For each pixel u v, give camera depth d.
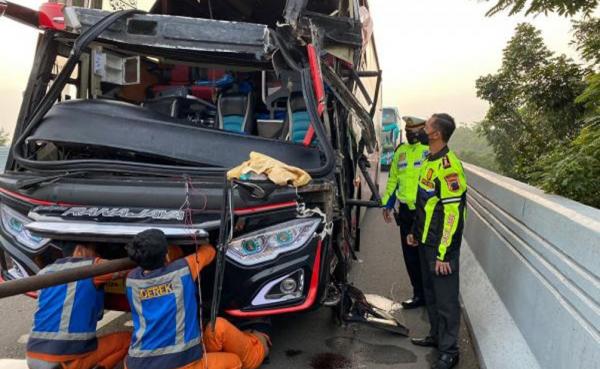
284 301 3.23
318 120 3.56
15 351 3.91
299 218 3.22
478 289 4.74
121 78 4.96
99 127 3.61
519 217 3.69
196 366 2.87
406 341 4.22
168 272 2.79
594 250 2.24
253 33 3.76
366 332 4.40
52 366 2.84
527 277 3.30
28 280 2.13
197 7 6.05
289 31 3.69
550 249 2.86
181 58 4.57
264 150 3.55
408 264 4.95
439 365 3.62
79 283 2.90
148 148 3.51
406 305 5.00
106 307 3.53
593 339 2.13
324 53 3.87
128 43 3.96
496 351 3.50
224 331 3.12
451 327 3.63
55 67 4.25
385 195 5.05
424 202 3.74
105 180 3.32
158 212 3.09
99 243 3.25
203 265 2.97
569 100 7.01
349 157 4.86
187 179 3.26
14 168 3.82
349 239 4.97
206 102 5.13
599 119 4.49
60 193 3.28
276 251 3.18
